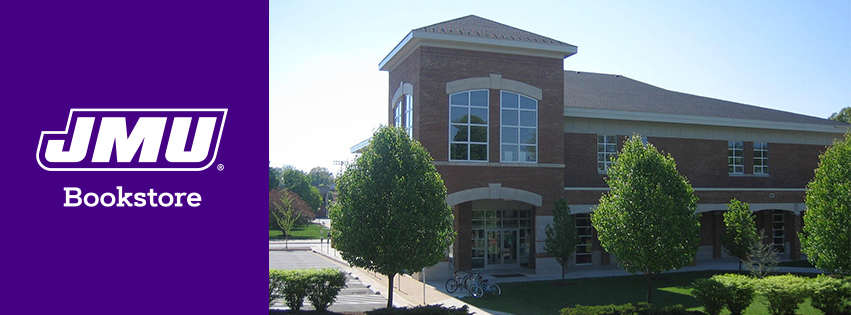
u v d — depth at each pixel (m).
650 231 17.20
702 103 37.12
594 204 28.62
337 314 16.11
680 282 25.31
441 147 26.19
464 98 26.78
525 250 30.16
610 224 18.27
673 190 18.12
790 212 34.66
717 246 33.62
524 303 20.64
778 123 35.16
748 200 31.73
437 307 15.17
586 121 31.08
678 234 17.28
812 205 19.42
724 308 18.73
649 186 17.73
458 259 28.16
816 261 19.19
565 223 25.14
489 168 26.80
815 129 36.25
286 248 44.44
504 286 24.31
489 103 27.03
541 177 27.61
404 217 15.35
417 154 16.48
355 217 15.66
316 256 39.03
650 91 38.16
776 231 35.53
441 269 26.28
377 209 15.66
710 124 33.28
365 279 26.53
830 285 16.52
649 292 17.77
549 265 27.58
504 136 27.23
